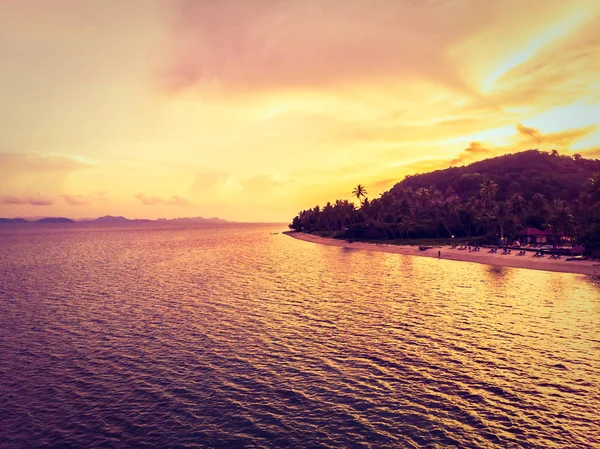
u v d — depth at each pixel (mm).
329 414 25859
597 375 31391
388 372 32312
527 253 119125
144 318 49188
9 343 39625
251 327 45125
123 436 23484
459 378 31047
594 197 124625
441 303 57594
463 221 182125
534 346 38219
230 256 134375
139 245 198125
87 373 32344
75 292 67000
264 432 23844
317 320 48188
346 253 144875
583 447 22000
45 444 22719
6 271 95688
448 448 22062
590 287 69000
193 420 25219
